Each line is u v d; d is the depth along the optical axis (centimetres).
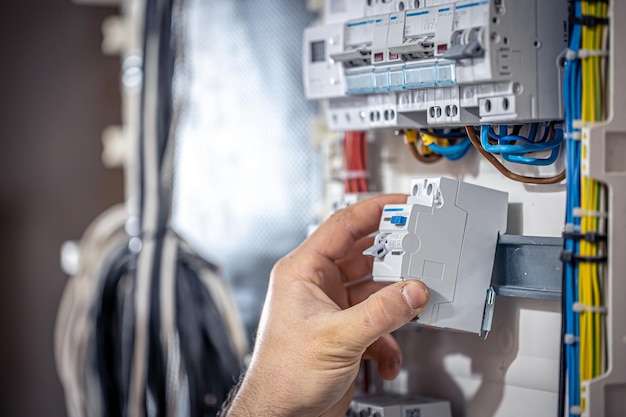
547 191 105
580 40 90
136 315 168
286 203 181
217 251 204
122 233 196
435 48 97
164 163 171
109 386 178
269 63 184
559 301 103
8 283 263
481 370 115
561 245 98
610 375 90
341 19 117
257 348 109
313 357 103
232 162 197
